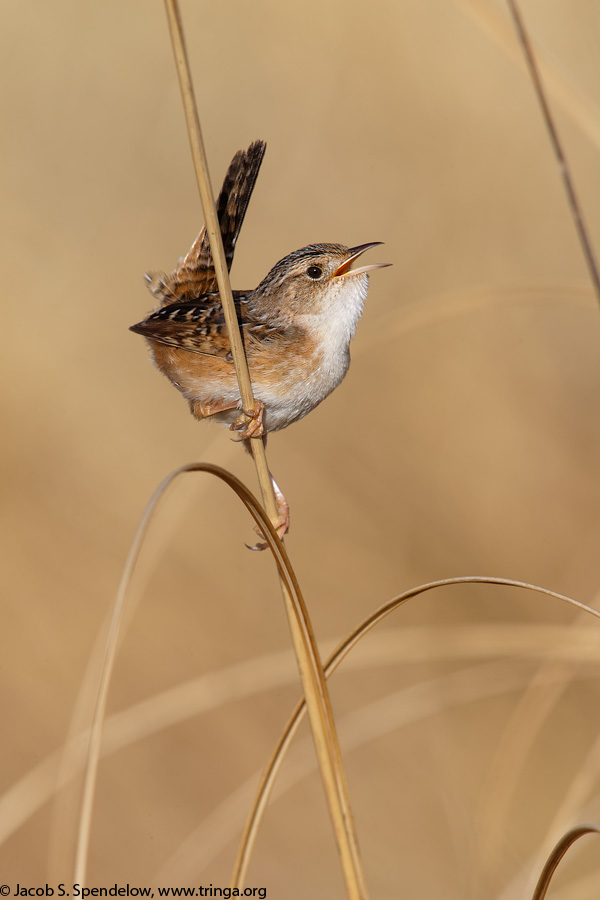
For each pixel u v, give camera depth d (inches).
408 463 466.9
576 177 476.1
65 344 477.1
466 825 331.0
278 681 278.1
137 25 505.7
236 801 294.7
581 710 381.4
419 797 374.6
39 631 412.2
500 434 473.4
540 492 460.4
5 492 437.7
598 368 478.9
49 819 366.0
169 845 366.0
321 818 380.5
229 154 500.1
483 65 476.7
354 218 494.0
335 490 460.1
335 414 474.3
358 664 291.9
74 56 505.4
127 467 457.1
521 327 484.4
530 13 381.7
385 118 490.9
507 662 312.0
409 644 289.9
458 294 282.0
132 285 496.4
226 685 273.6
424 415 476.1
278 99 501.4
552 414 475.2
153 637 414.0
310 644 167.2
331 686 411.8
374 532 450.6
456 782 359.6
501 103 478.0
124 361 482.0
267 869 358.6
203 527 441.1
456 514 454.0
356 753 394.6
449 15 475.5
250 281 490.0
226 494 450.0
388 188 493.0
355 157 496.4
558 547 444.8
